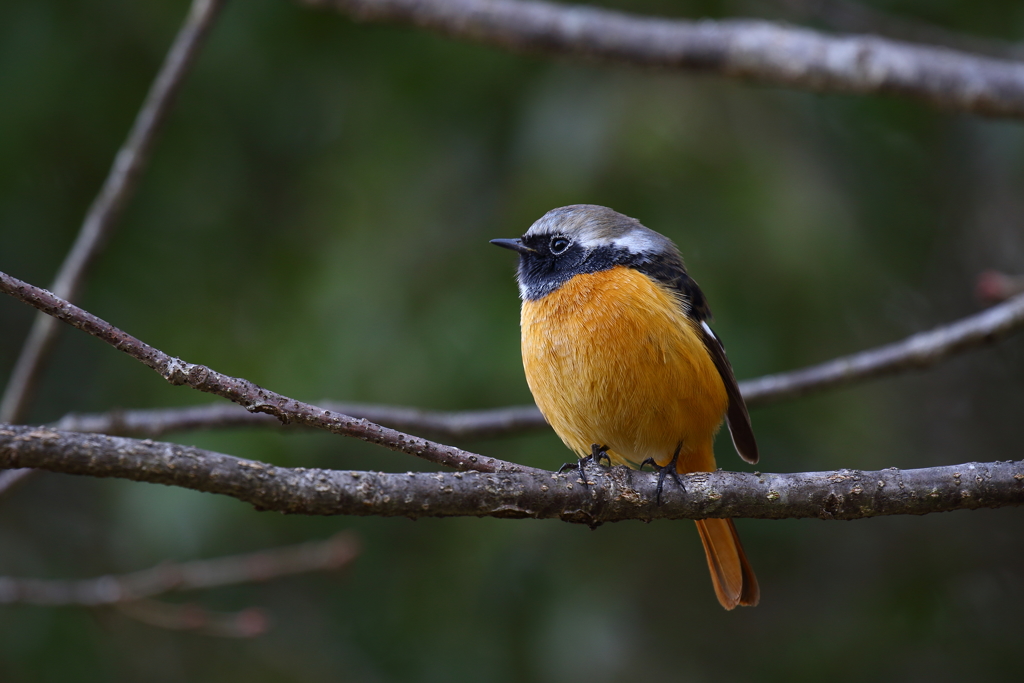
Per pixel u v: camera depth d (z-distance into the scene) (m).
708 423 7.57
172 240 11.23
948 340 8.23
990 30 11.42
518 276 8.49
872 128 12.09
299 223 11.32
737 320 9.88
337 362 10.06
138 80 11.11
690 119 10.09
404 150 10.85
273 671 11.02
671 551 11.16
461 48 10.81
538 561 10.84
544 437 10.23
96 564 11.67
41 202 11.26
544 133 10.34
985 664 11.63
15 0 10.77
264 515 10.43
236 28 11.02
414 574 11.08
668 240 8.48
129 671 10.77
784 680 11.02
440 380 9.95
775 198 9.92
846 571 12.25
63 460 4.37
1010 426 13.86
